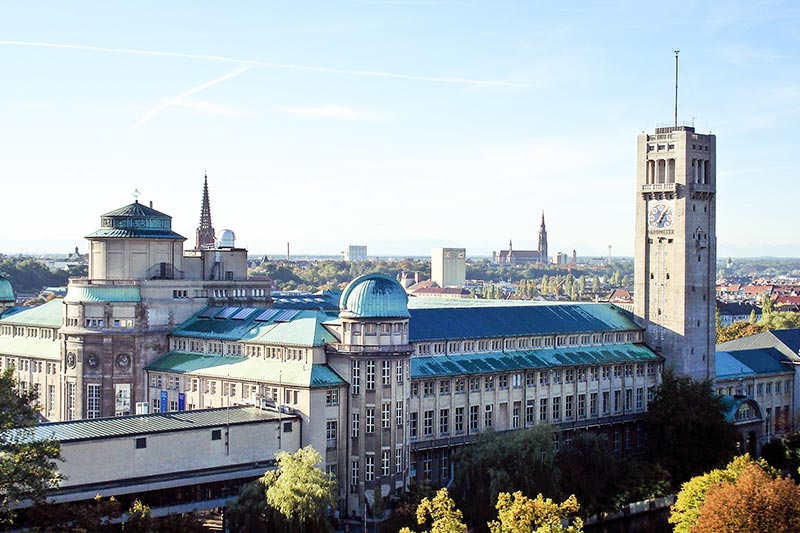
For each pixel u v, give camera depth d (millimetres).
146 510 132625
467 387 198000
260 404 175250
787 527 133375
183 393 195125
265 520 144875
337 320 179000
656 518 191000
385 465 174625
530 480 169625
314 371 174000
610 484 189625
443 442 192000
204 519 169875
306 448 150875
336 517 170250
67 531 125250
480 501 166875
